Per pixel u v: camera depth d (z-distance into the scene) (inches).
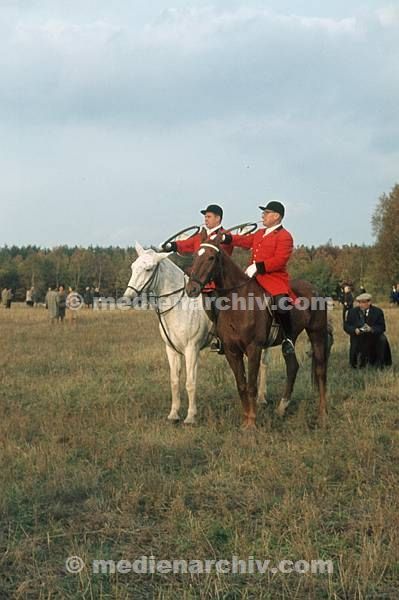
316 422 470.0
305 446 397.4
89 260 4330.7
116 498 316.5
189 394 470.0
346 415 470.0
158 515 302.4
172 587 240.4
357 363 660.1
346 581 238.2
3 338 1026.1
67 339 1016.9
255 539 274.5
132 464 370.9
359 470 353.1
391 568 246.8
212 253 429.1
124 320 1496.1
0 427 446.3
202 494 326.6
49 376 661.9
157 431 438.3
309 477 346.3
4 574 248.8
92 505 311.1
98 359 771.4
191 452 397.1
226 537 278.1
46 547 271.9
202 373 648.4
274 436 426.3
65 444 410.6
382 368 652.7
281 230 452.8
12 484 335.3
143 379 631.2
